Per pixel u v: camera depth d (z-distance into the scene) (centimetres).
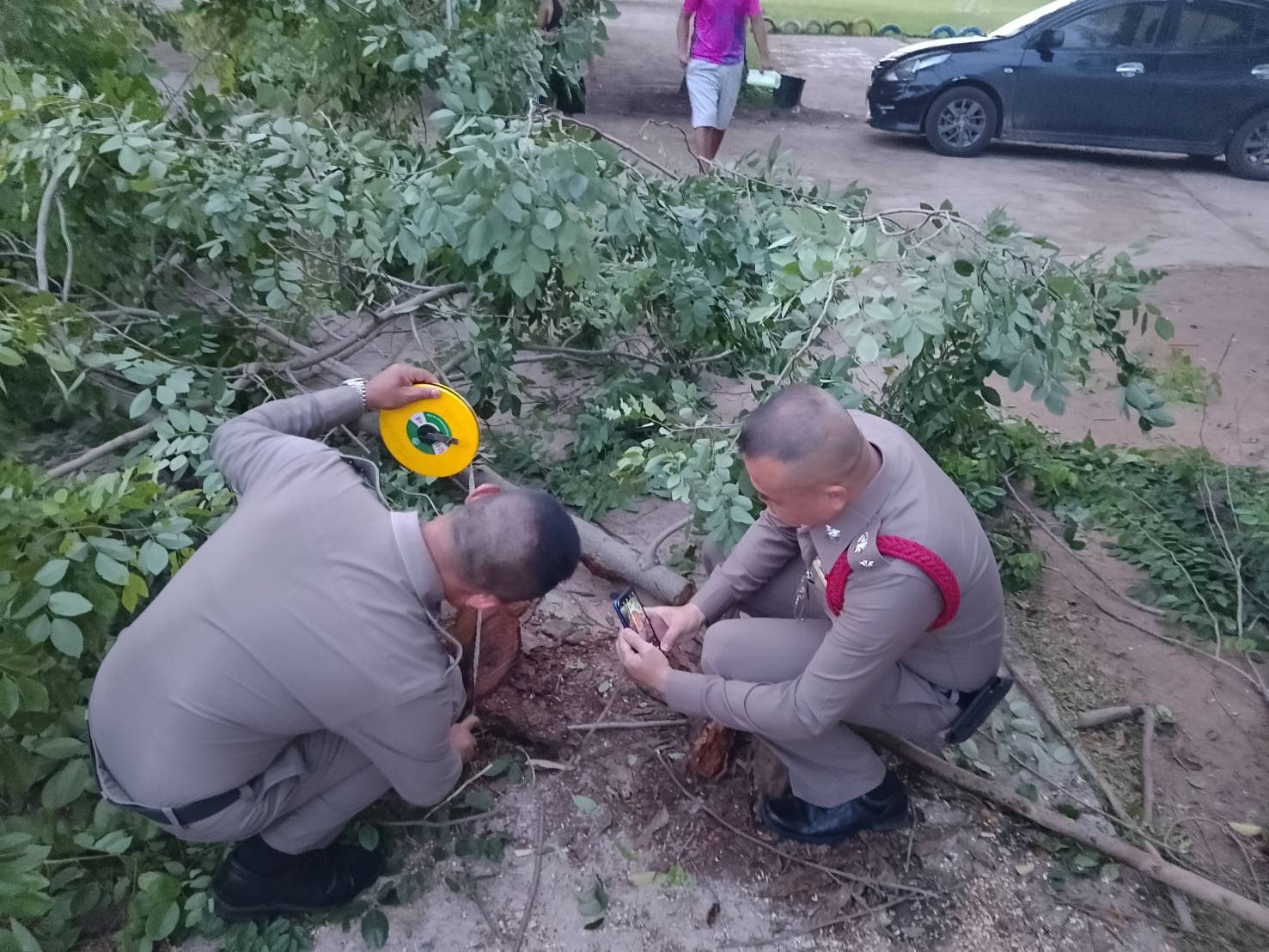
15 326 254
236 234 293
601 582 317
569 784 249
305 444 195
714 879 229
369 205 305
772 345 356
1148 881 234
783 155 383
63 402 324
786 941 217
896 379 341
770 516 239
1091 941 221
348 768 198
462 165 279
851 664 193
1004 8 1797
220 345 346
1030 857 238
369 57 398
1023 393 474
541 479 355
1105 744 275
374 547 176
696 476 254
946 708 223
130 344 334
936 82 898
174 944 210
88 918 215
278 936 208
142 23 466
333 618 171
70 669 222
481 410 356
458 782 245
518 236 276
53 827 213
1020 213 748
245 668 172
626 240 318
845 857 235
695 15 711
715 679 217
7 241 343
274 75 409
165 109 346
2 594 195
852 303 248
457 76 365
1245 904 220
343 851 220
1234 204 807
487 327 353
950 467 348
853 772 228
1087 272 318
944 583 187
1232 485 380
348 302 364
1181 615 319
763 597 252
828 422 178
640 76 1166
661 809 244
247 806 187
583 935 216
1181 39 853
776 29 1585
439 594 181
